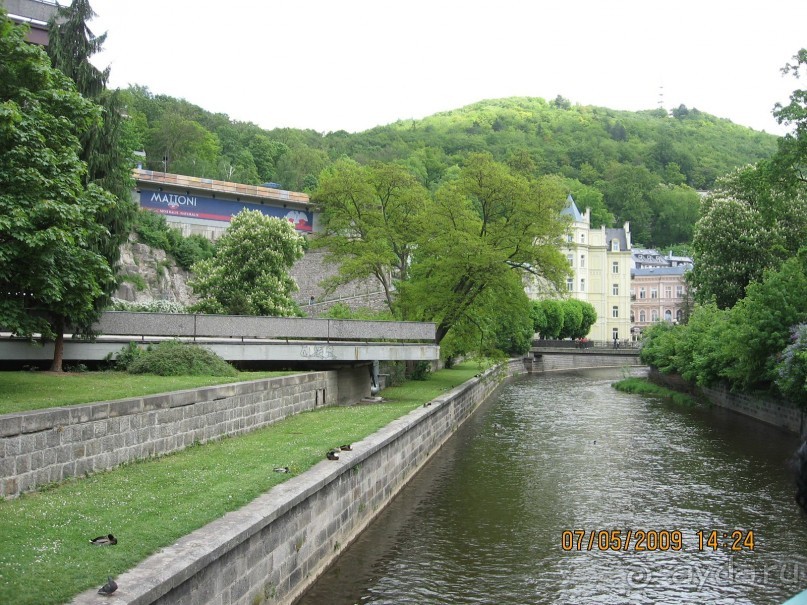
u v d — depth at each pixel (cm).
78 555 777
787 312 3256
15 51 1493
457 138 17988
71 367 2153
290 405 2119
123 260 5053
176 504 1010
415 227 3972
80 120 1647
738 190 5531
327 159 12506
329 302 6134
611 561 1393
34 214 1401
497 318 3941
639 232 15212
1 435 985
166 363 2047
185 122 9538
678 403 4528
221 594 846
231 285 4203
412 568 1317
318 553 1229
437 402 2745
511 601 1184
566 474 2203
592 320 10425
